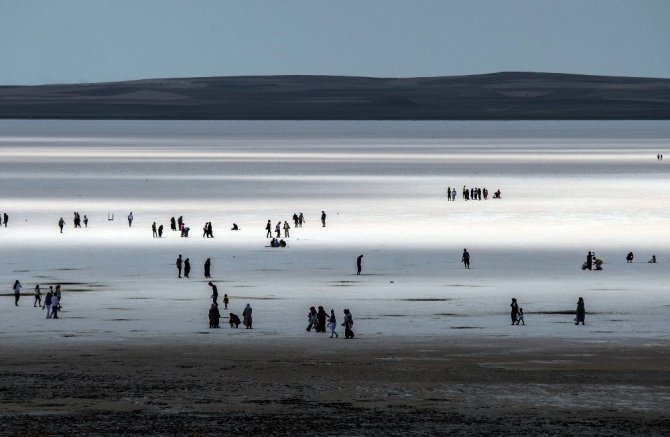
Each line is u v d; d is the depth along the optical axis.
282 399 144.12
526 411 139.25
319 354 171.12
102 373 157.12
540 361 166.00
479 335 187.75
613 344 179.12
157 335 188.12
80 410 138.38
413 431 131.25
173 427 132.12
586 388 150.00
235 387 149.88
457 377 156.00
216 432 130.50
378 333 190.25
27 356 168.50
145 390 147.62
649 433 130.88
